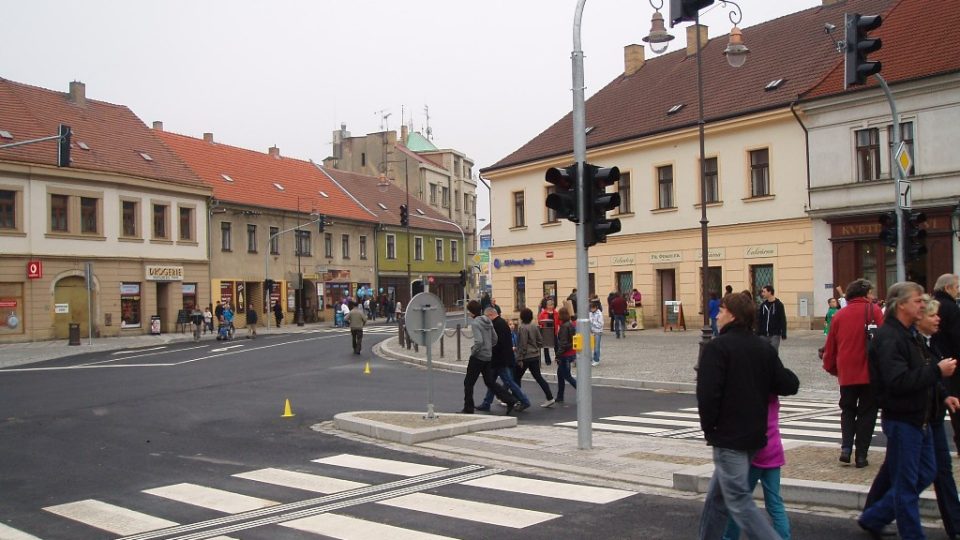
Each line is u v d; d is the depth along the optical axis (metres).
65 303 40.12
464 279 42.06
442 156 83.19
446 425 11.92
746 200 32.09
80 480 9.38
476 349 14.49
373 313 62.94
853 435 8.58
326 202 62.12
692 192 34.28
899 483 5.92
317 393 17.95
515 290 43.47
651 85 40.34
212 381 20.83
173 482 9.16
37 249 38.44
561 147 40.78
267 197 55.56
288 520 7.44
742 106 32.59
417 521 7.27
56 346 35.75
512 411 15.01
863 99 28.08
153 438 12.20
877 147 28.02
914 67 27.20
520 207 43.28
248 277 52.41
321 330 49.12
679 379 18.55
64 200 40.19
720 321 5.70
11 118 40.03
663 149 35.50
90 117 46.16
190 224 47.94
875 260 28.17
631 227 36.94
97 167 41.38
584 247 10.45
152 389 19.08
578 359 10.43
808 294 29.94
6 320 37.44
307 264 58.09
